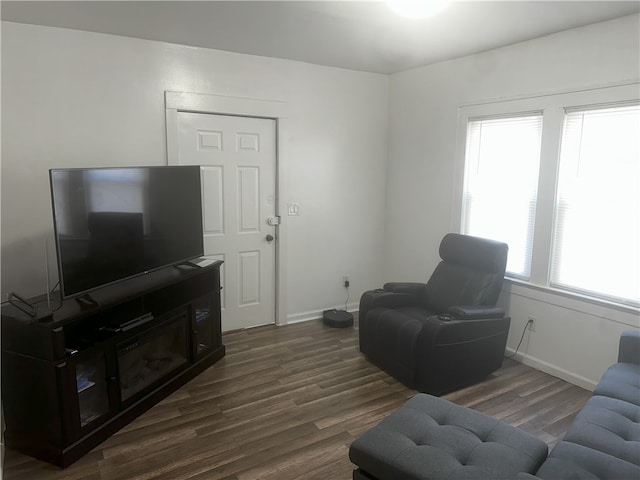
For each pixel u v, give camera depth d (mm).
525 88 3277
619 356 2494
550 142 3150
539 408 2824
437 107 4004
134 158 3346
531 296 3363
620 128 2814
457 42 3270
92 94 3133
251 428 2596
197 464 2279
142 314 2717
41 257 3037
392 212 4625
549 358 3289
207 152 3688
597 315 2975
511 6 2527
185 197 3203
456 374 2992
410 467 1679
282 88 3920
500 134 3537
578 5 2514
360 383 3141
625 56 2713
